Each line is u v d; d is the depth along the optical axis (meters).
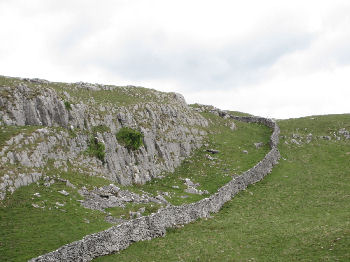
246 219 45.75
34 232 33.66
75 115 58.03
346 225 38.22
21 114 52.03
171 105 86.56
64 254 29.47
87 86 83.38
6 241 31.58
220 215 48.09
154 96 92.00
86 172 50.94
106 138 59.44
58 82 81.56
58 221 36.47
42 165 46.03
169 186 59.84
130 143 63.44
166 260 32.19
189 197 54.91
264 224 42.94
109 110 67.38
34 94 54.84
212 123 96.62
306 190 57.62
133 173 60.16
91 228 36.50
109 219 40.09
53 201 40.16
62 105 56.34
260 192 57.94
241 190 58.50
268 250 34.16
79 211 39.75
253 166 68.25
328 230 37.19
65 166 49.09
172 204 50.62
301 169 69.06
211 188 59.91
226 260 32.06
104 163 56.31
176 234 39.91
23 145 45.41
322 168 69.12
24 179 41.41
